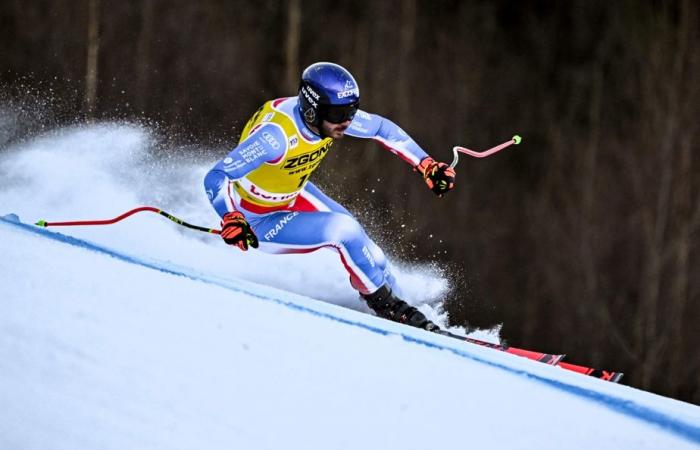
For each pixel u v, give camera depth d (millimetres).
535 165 54719
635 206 54062
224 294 12953
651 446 10875
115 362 10648
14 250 13258
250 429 9844
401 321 16078
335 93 14297
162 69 51406
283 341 11711
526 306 51062
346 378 11102
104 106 49938
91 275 12781
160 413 9906
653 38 57031
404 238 49531
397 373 11508
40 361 10500
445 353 12430
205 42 52406
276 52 53688
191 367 10750
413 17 56125
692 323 51344
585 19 57531
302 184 15852
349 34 55469
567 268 52094
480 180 53406
